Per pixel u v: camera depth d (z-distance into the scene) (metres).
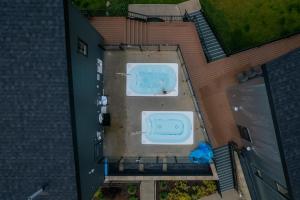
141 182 26.47
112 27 25.56
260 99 19.34
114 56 25.64
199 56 25.78
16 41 16.36
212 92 25.94
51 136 16.98
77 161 17.14
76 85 18.03
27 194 17.06
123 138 25.84
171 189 26.31
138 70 25.70
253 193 22.95
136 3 26.09
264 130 19.52
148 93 25.77
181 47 25.70
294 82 17.19
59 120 16.91
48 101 16.78
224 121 25.97
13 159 16.98
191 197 26.16
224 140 26.00
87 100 20.66
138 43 25.66
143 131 25.80
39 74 16.61
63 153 17.06
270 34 26.08
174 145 25.81
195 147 25.80
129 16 26.02
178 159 25.75
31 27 16.30
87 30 20.80
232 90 25.36
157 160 25.58
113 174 25.11
